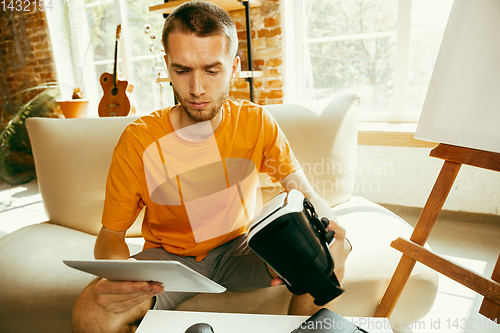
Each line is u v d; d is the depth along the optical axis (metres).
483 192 2.01
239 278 0.91
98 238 0.90
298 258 0.51
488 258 1.63
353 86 2.51
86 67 3.61
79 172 1.31
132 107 2.40
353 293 0.95
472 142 0.84
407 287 0.99
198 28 0.76
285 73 2.48
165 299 0.85
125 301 0.66
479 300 1.35
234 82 2.63
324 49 2.52
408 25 2.19
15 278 0.98
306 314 0.79
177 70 0.80
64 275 0.98
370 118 2.48
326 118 1.34
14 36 3.56
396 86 2.34
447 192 0.89
